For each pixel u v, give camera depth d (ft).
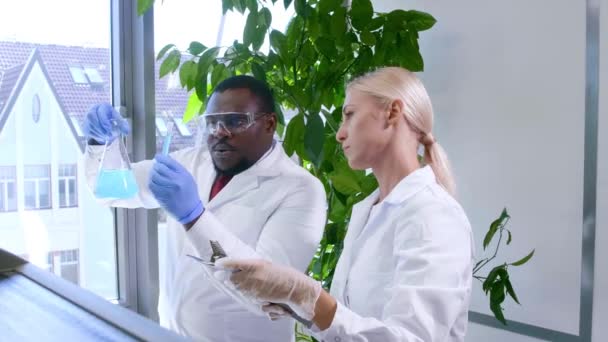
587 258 5.75
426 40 7.10
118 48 7.00
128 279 7.36
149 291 7.28
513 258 6.36
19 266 2.71
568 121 5.83
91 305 2.13
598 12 5.58
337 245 6.34
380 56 6.18
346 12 6.11
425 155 3.76
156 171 3.92
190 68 6.22
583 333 5.82
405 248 3.22
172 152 5.71
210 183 5.07
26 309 2.11
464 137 6.74
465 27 6.66
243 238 4.65
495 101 6.42
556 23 5.89
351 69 6.28
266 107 4.66
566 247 5.91
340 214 6.23
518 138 6.24
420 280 2.99
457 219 3.29
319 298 2.88
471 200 6.70
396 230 3.38
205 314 4.69
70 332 1.89
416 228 3.20
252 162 4.83
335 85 6.38
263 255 4.40
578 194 5.79
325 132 6.20
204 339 4.72
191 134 5.81
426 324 2.85
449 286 3.01
